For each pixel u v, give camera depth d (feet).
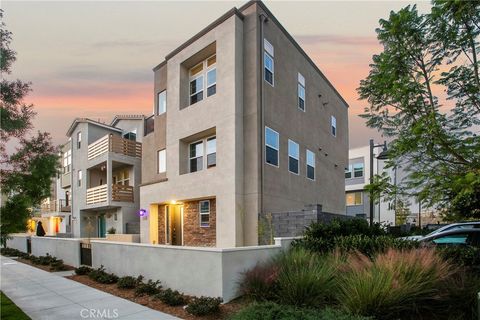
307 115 53.83
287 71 47.83
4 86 21.27
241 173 38.81
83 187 76.64
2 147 22.49
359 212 108.88
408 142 19.75
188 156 46.80
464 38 18.89
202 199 43.27
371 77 22.22
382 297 16.02
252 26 40.57
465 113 20.54
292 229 34.99
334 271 20.21
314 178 54.90
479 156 18.84
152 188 49.98
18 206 22.50
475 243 27.32
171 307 21.39
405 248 23.06
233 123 38.60
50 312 20.80
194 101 46.78
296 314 13.28
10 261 49.21
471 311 16.85
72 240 42.24
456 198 18.28
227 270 22.00
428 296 16.88
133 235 53.78
